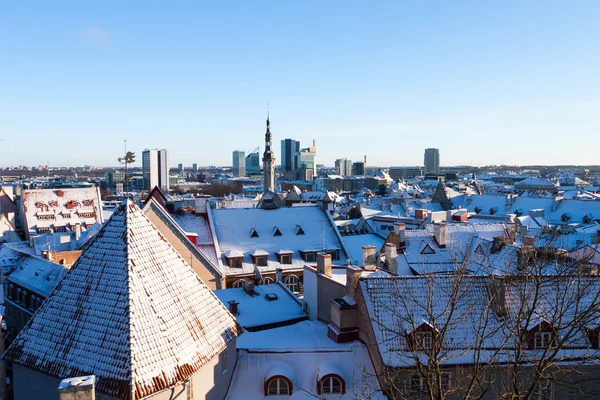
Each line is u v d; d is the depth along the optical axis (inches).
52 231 3629.4
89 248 1107.9
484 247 2046.0
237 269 2397.9
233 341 1189.7
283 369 1176.2
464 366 1115.3
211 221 2561.5
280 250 2539.4
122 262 1027.9
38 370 981.2
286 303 1868.8
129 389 868.6
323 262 1598.2
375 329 1199.6
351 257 2652.6
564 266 1338.6
